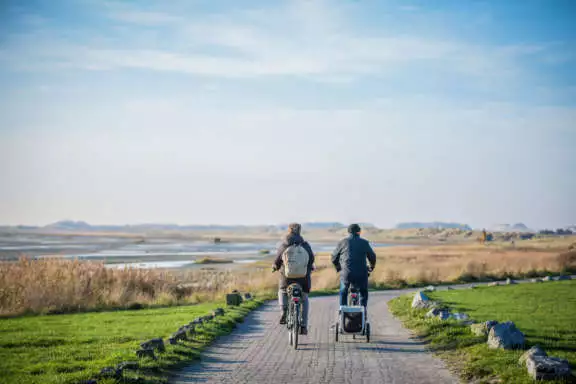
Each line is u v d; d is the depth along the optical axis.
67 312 19.03
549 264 41.41
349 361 9.69
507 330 10.13
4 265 21.53
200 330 12.61
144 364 8.95
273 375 8.67
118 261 70.38
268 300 23.77
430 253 72.62
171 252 104.38
